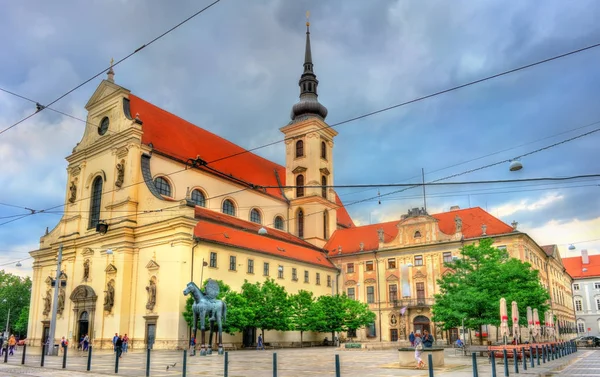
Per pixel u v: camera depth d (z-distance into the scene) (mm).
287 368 24906
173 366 26391
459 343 48812
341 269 70812
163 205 50375
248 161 72062
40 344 58469
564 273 93188
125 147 54375
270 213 70562
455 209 69125
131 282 50812
